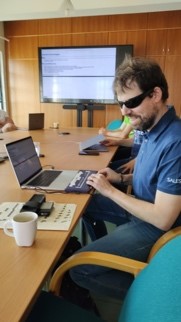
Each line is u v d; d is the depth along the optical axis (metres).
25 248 0.82
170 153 1.09
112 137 2.96
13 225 0.81
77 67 5.11
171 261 0.65
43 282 0.68
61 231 0.92
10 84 5.61
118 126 3.86
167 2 3.53
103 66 4.98
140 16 4.66
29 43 5.30
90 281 1.13
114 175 1.57
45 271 0.71
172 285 0.59
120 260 0.95
